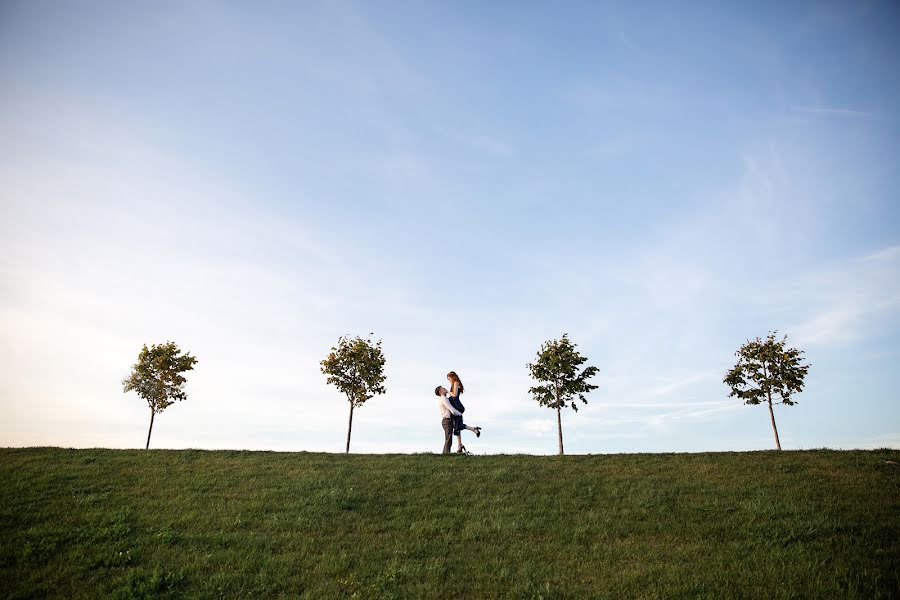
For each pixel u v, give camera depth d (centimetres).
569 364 3173
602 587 958
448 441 2116
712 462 1869
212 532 1262
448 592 958
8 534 1227
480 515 1377
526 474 1764
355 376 3225
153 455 2112
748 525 1223
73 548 1151
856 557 1005
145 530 1266
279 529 1296
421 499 1513
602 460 1967
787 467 1725
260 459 2052
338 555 1134
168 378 3259
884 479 1530
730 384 3183
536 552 1143
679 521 1294
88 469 1844
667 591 922
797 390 3006
